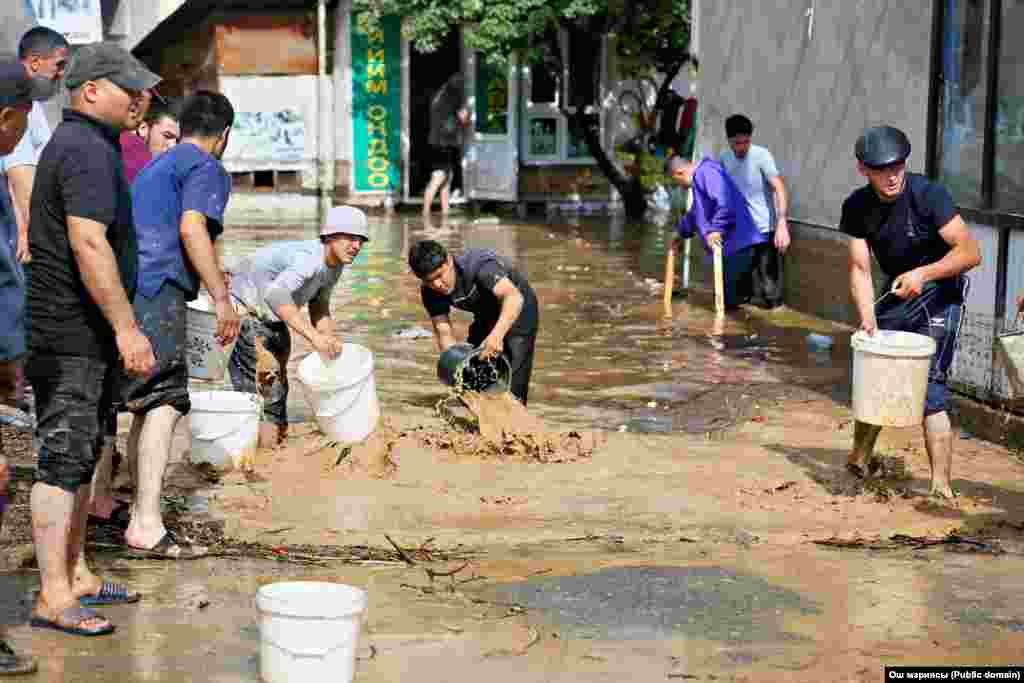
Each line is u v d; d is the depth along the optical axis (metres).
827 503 7.50
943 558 6.66
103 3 18.05
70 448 5.38
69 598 5.44
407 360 11.27
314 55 22.28
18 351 5.07
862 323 7.46
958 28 10.20
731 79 15.14
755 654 5.38
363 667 5.15
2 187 5.01
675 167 13.82
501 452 8.34
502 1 19.52
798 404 10.01
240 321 7.16
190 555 6.40
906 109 11.65
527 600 5.95
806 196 13.64
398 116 22.69
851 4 12.56
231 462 7.70
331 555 6.52
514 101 22.12
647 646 5.45
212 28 21.98
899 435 9.06
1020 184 9.25
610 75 22.48
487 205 22.92
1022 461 8.49
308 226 19.56
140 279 6.33
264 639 4.89
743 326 13.11
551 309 13.84
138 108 5.55
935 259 7.48
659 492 7.64
